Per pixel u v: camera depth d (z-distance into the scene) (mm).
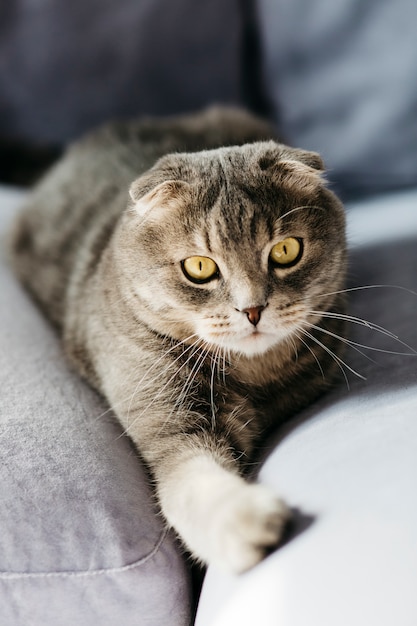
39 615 357
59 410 418
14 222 666
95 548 355
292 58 705
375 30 674
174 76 711
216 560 341
